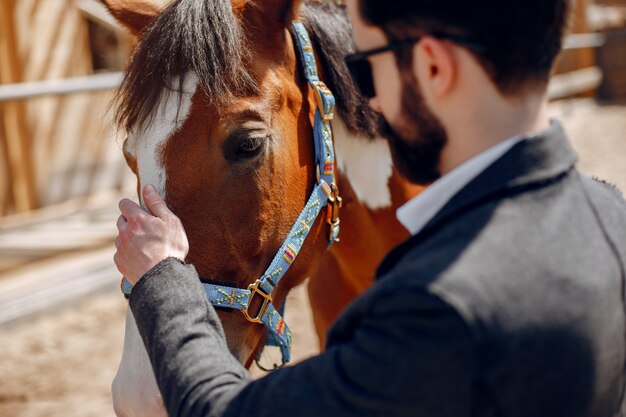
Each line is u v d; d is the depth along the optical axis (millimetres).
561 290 828
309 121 1555
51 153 5684
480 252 823
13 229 5328
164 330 991
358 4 941
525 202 864
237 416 896
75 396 3445
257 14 1494
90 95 5926
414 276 815
